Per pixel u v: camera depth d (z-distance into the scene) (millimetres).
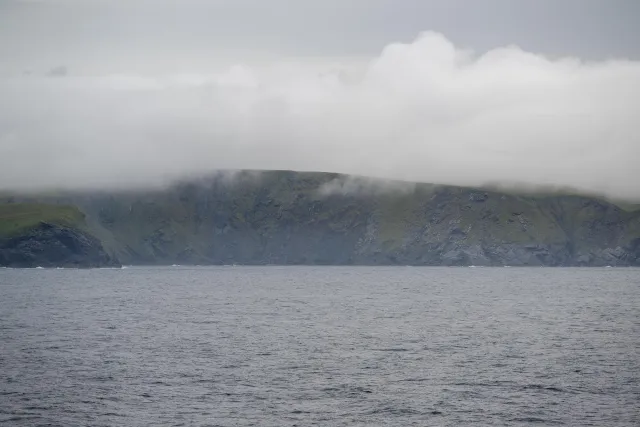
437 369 87062
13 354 97000
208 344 107625
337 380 80375
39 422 63219
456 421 64375
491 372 85250
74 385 77000
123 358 94062
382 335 119438
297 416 65562
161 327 130875
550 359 94438
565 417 65688
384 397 72625
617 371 85938
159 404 69375
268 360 93062
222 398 71750
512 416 66000
